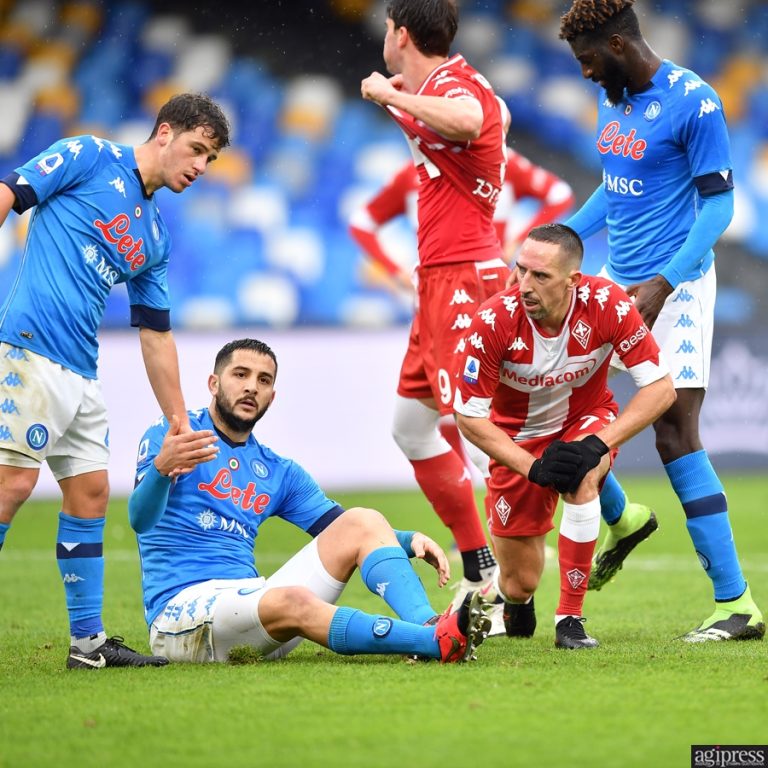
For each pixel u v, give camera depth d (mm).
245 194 68000
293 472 17938
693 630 19484
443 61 21719
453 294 21547
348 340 55500
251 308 64812
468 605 14953
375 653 15578
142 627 21406
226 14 74750
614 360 19688
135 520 16438
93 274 16531
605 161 20625
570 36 19922
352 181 69438
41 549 37188
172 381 17766
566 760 10648
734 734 11500
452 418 31406
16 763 10891
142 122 72125
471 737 11453
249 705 12953
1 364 16062
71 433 16688
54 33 74125
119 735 11789
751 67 75188
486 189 21578
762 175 72250
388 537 16484
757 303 69375
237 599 15883
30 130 71312
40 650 18422
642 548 37094
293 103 72375
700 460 19578
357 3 75188
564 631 17781
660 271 19953
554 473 16938
